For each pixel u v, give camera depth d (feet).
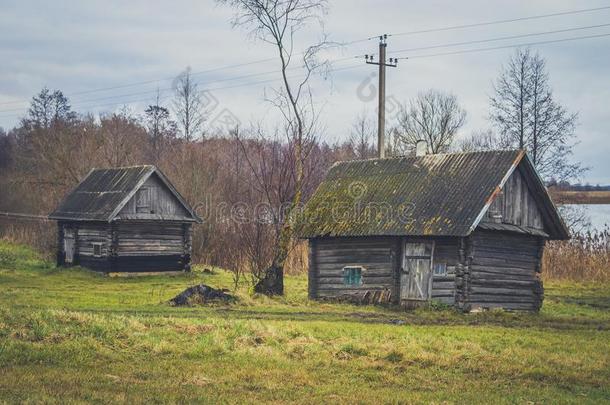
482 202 119.34
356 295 128.98
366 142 270.67
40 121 373.20
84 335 73.31
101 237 178.50
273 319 98.89
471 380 64.90
